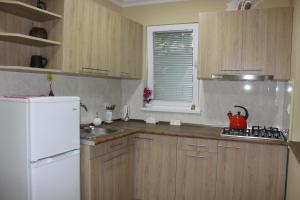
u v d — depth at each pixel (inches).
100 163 94.7
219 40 110.5
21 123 70.4
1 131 75.0
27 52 90.4
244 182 99.9
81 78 118.0
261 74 105.0
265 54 104.3
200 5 129.3
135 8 143.9
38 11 80.9
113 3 139.2
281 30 102.2
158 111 140.8
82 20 97.0
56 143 77.0
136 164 117.9
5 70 83.0
